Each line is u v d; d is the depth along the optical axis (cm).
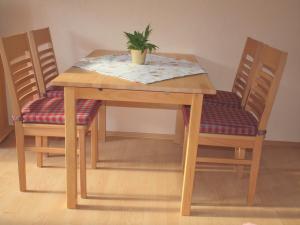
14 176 214
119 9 254
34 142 266
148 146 270
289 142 284
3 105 264
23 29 258
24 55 194
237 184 222
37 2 252
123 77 166
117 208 187
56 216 178
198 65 208
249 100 206
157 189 209
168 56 237
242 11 252
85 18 256
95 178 216
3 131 266
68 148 170
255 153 185
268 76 183
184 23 255
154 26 257
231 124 182
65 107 162
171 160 248
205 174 232
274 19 253
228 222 182
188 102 161
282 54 170
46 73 222
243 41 259
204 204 197
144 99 161
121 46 263
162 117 281
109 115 281
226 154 264
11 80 172
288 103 274
